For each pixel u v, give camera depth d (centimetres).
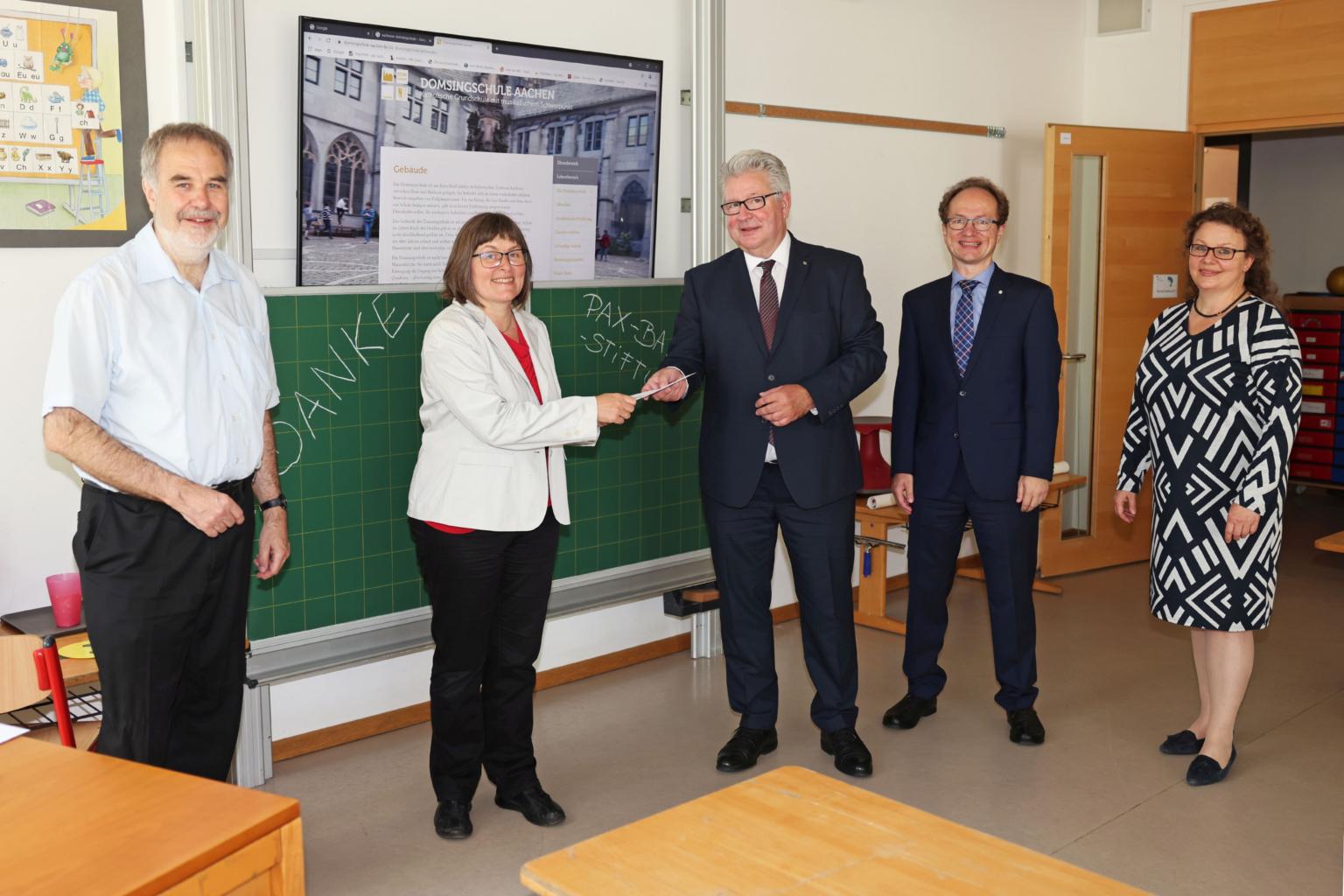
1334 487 757
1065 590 558
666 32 434
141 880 128
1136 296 597
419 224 364
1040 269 629
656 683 429
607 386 411
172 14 310
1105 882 156
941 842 167
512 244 283
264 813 145
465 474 279
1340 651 463
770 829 172
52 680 218
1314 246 813
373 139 349
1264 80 586
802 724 385
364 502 349
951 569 376
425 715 391
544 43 394
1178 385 328
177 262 230
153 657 225
